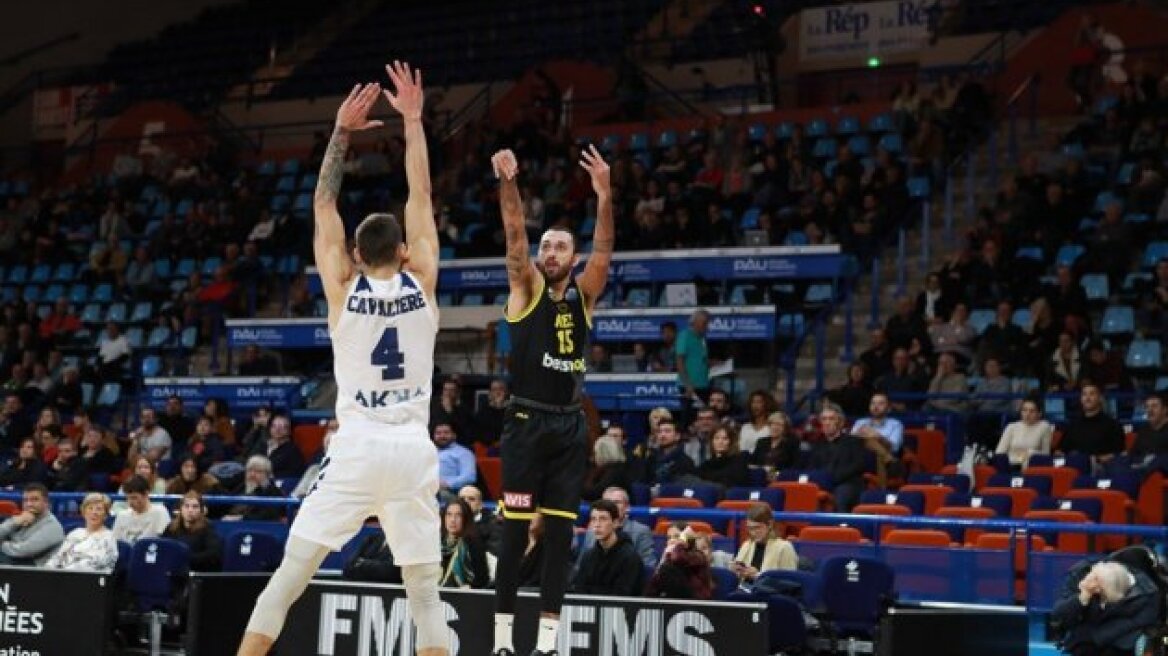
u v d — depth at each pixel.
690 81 35.50
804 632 13.52
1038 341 21.72
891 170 26.81
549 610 8.98
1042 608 14.97
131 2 43.88
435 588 8.03
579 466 9.14
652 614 11.91
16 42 43.19
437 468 8.09
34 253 34.53
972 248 24.50
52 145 42.00
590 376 23.14
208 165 36.34
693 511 16.16
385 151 33.81
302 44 41.53
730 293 26.12
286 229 31.44
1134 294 23.06
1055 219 24.88
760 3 35.94
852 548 15.76
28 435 26.39
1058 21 31.08
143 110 40.56
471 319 26.23
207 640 12.88
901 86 30.20
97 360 29.12
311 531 7.85
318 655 12.53
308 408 26.19
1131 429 20.30
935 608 13.19
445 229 29.16
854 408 21.72
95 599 13.45
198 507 16.69
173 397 24.94
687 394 22.28
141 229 34.94
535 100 33.59
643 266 25.67
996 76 31.17
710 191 27.83
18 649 13.59
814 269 24.39
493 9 39.69
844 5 35.03
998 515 17.19
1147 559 12.93
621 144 31.66
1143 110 26.70
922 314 23.19
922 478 18.89
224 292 29.70
